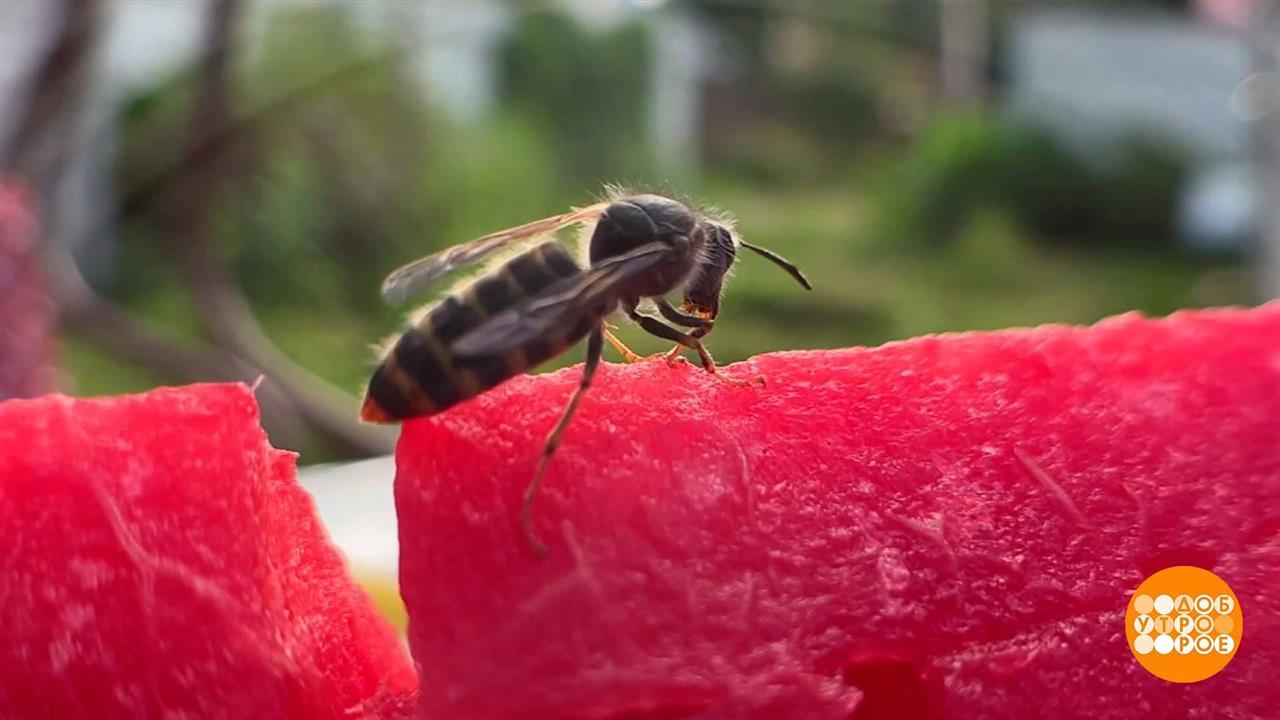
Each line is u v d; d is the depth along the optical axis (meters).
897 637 0.06
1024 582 0.06
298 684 0.06
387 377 0.05
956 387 0.06
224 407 0.06
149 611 0.05
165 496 0.05
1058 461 0.06
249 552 0.06
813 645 0.05
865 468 0.06
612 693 0.05
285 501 0.06
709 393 0.06
